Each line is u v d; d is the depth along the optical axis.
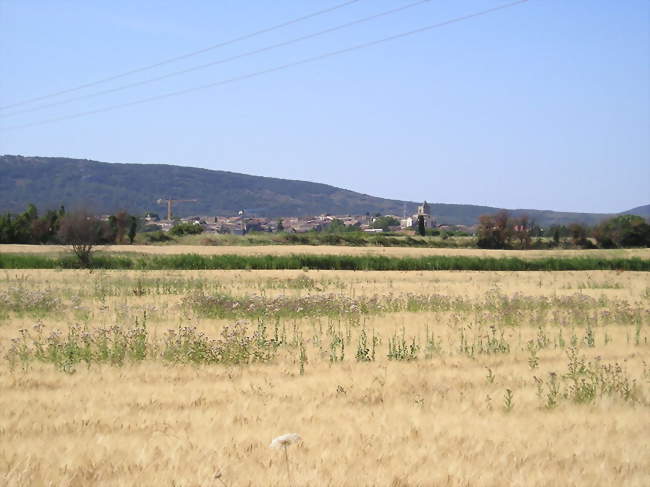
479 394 12.47
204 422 10.35
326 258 64.31
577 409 11.51
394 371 14.74
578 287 42.66
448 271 61.31
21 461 8.43
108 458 8.62
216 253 79.56
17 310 25.47
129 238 109.38
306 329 21.91
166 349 16.80
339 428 10.10
